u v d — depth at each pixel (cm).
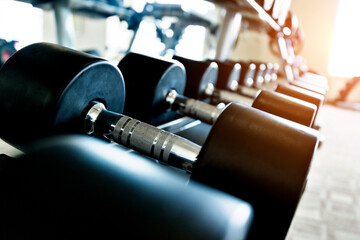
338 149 245
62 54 56
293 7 516
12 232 17
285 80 271
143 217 16
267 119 45
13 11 216
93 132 63
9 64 55
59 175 18
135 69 89
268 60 461
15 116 53
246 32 366
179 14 301
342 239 118
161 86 89
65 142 21
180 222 16
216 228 16
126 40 309
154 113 92
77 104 57
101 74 60
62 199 17
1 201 17
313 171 185
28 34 234
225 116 45
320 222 127
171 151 54
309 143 42
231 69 152
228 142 42
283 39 241
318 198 149
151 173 20
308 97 103
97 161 20
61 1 194
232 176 41
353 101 526
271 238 40
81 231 17
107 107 68
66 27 206
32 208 17
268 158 40
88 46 305
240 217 17
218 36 224
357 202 152
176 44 331
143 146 57
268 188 39
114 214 17
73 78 53
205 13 305
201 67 120
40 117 51
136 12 273
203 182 42
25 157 19
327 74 530
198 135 102
